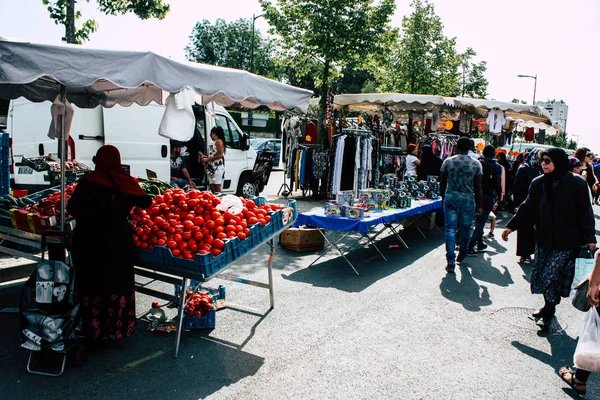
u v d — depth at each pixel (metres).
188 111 5.86
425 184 9.58
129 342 4.17
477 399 3.41
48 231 3.92
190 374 3.62
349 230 6.40
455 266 7.17
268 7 14.88
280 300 5.36
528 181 9.48
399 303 5.40
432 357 4.05
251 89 4.83
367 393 3.42
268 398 3.30
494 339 4.49
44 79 4.23
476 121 15.73
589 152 10.84
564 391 3.58
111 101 6.70
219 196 5.23
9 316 4.62
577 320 5.09
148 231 4.12
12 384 3.38
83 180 3.74
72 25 10.40
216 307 4.97
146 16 11.33
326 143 12.92
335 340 4.32
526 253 5.23
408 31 21.30
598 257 3.29
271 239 4.95
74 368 3.66
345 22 14.05
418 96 10.73
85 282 3.71
